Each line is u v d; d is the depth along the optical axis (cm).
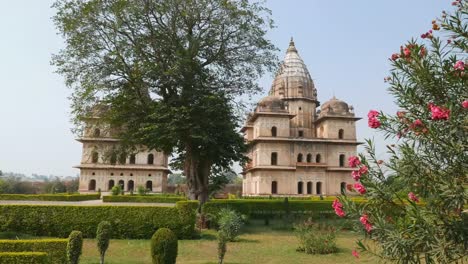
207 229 2089
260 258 1389
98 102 2284
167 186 6556
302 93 5647
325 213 2895
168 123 2103
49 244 1080
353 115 5334
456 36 565
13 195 3503
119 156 2638
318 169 5153
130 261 1313
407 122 575
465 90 541
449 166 533
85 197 4012
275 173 5069
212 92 2266
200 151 2389
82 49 2175
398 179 566
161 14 2211
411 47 574
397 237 509
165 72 2134
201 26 2370
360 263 1272
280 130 5147
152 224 1748
